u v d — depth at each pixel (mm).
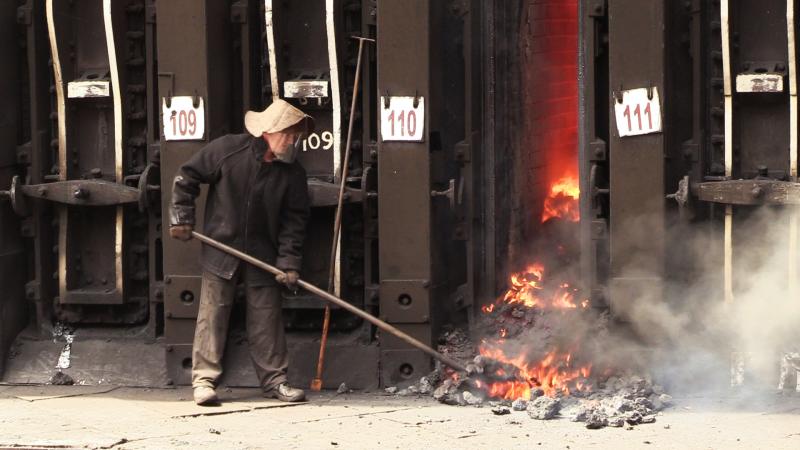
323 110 21016
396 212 20188
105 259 21688
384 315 20281
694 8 19781
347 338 20875
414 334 20281
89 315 21750
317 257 21062
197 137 20547
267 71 21203
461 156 20750
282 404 19375
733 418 18125
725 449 16375
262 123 19469
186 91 20547
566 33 21391
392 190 20188
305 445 16750
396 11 20000
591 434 17297
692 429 17500
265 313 19797
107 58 21516
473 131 20781
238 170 19547
